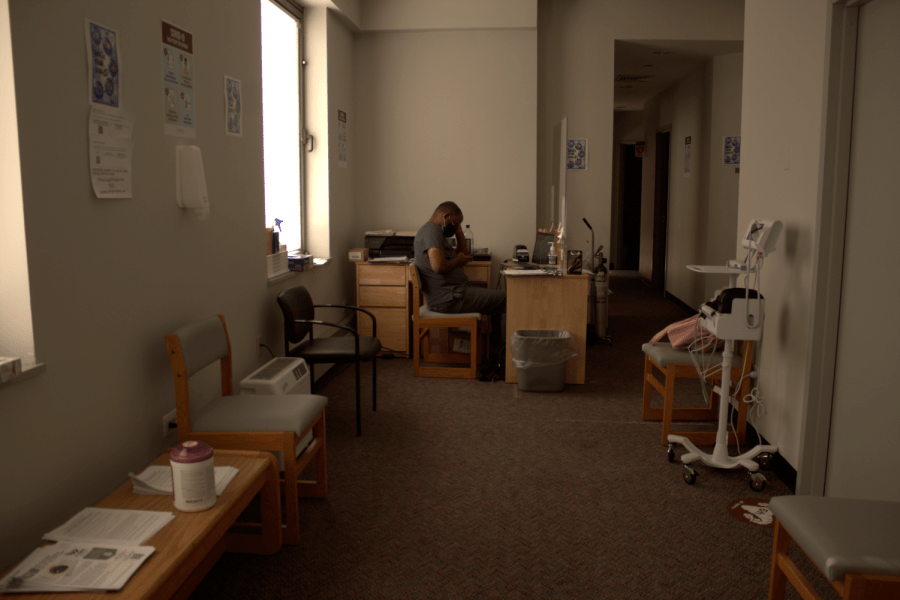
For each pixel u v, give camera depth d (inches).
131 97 88.7
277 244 153.9
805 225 105.3
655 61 263.1
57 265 75.0
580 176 239.6
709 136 256.5
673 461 121.5
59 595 55.5
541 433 136.3
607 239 242.5
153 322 95.9
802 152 106.6
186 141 104.4
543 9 231.8
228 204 120.9
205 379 112.3
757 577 84.3
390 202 228.1
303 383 119.6
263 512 88.0
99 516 68.9
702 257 263.0
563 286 167.8
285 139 181.2
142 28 91.3
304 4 184.1
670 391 127.3
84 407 80.4
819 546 59.4
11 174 68.9
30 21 69.9
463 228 228.1
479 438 133.4
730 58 249.6
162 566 59.9
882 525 62.3
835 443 99.4
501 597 80.0
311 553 89.8
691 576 84.4
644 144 377.1
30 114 70.2
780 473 114.3
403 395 163.0
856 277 93.7
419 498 106.6
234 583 82.7
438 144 224.7
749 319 108.6
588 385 171.6
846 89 94.6
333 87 196.7
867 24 91.4
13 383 67.7
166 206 98.7
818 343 99.4
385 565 87.0
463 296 179.8
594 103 234.8
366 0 213.8
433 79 222.2
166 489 74.9
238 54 123.8
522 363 163.2
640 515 100.7
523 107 222.1
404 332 200.4
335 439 132.9
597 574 84.8
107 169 83.3
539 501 105.5
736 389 128.7
